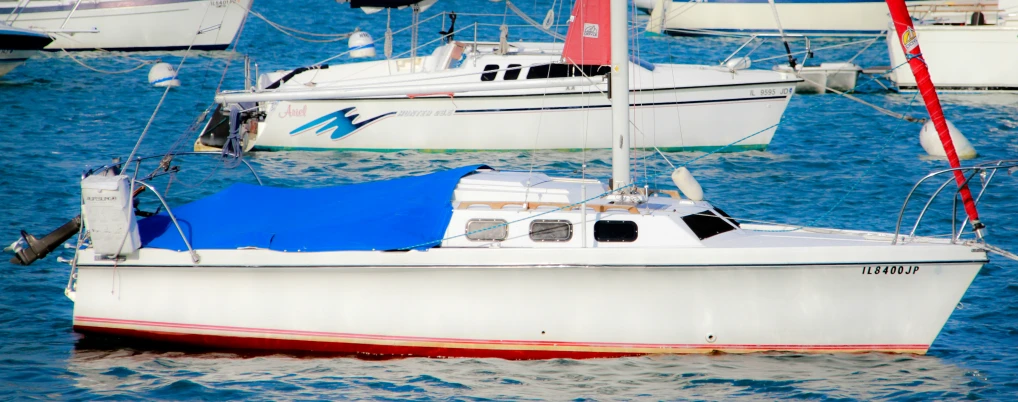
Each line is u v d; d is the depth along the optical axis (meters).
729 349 40.88
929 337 40.69
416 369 40.62
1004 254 39.31
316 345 41.69
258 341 41.84
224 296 41.38
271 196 46.38
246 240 41.19
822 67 108.75
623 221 40.75
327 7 182.75
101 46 134.50
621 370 40.25
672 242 40.41
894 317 40.44
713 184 71.19
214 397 38.16
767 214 63.94
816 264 39.47
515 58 79.44
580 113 79.62
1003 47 108.75
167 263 41.03
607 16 48.19
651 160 77.88
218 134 80.25
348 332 41.31
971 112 100.06
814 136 88.38
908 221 62.72
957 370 40.62
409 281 40.47
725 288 40.00
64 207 63.66
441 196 43.12
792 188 70.50
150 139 85.00
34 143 81.88
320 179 72.62
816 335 40.62
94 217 40.34
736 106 79.81
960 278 39.84
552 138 80.38
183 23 135.12
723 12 158.50
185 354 42.19
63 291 49.06
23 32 111.38
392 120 80.56
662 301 40.19
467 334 40.97
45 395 38.00
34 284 49.66
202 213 44.31
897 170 75.69
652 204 42.91
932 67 110.75
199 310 41.62
